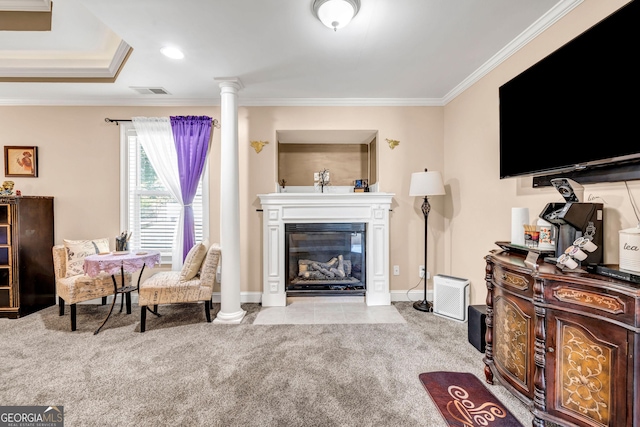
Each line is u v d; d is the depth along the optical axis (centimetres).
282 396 174
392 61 251
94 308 324
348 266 359
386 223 338
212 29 203
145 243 348
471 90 286
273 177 344
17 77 286
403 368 204
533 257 150
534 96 184
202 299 282
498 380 171
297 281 345
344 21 178
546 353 134
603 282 116
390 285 351
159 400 171
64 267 304
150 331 265
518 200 225
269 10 182
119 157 340
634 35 125
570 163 157
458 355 222
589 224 147
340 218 338
